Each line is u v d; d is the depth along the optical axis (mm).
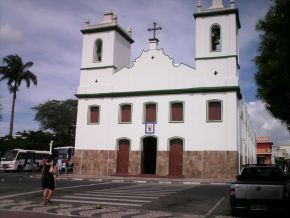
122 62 36688
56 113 66875
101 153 33406
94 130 34062
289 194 11086
